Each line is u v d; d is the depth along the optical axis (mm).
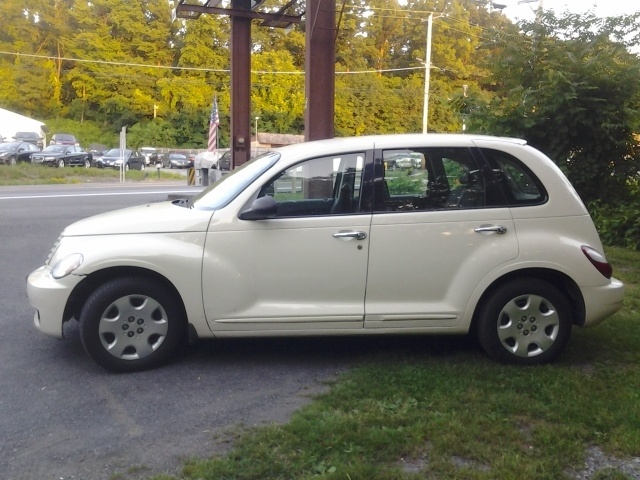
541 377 5250
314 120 9922
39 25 66938
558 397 4863
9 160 39188
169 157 53625
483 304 5527
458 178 5570
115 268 5395
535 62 12617
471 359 5691
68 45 65875
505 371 5387
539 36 12602
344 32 58469
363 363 5625
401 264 5426
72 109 66375
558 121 11836
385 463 3951
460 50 59969
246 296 5375
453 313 5465
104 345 5383
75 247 5414
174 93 65500
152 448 4188
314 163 5531
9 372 5504
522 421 4504
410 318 5457
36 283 5473
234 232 5375
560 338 5539
